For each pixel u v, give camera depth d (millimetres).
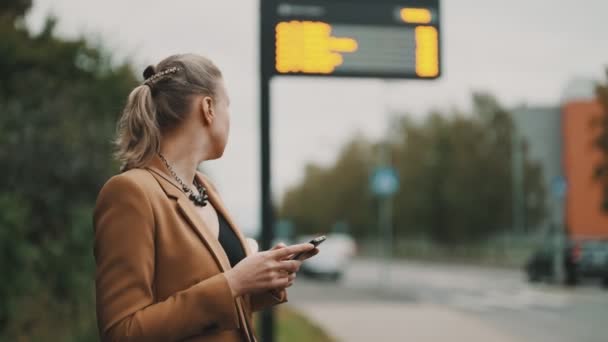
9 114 7641
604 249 22531
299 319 11922
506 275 30547
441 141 47250
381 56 4875
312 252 1774
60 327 7629
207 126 1866
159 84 1844
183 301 1591
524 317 14117
